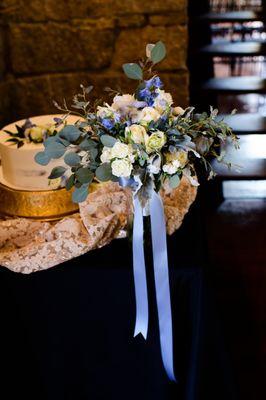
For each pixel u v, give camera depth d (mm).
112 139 1229
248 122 3182
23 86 2721
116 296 1430
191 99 3250
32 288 1447
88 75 2740
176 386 1552
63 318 1477
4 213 1586
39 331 1502
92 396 1577
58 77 2727
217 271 2545
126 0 2605
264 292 2414
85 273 1412
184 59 2729
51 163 1519
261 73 5473
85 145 1273
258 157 3076
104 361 1526
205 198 3014
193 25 3334
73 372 1548
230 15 3520
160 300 1385
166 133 1247
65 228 1457
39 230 1500
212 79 3400
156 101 1278
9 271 1438
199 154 1323
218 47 3434
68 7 2598
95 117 1290
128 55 2713
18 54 2658
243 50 3340
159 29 2668
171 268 1407
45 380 1563
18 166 1524
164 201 1579
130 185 1297
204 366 1509
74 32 2645
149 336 1476
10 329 1496
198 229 1562
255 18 3439
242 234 2807
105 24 2643
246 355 2094
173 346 1471
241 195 3135
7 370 1536
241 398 1921
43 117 1722
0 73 2635
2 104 2697
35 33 2625
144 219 1354
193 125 1289
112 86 2758
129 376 1541
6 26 2598
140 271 1366
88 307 1452
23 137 1589
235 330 2207
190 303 1432
